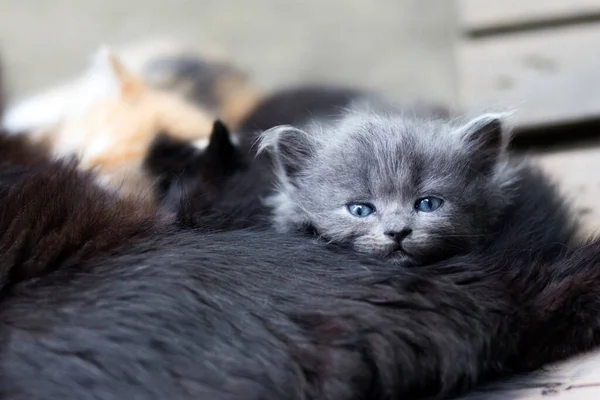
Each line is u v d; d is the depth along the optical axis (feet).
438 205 1.67
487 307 1.45
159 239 1.49
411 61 3.44
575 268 1.52
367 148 1.72
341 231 1.67
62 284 1.41
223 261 1.45
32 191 1.53
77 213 1.51
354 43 3.55
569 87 2.36
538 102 2.32
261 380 1.34
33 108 2.26
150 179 1.84
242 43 3.57
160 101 2.16
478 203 1.70
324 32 3.61
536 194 1.75
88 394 1.32
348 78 3.29
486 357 1.44
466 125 1.76
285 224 1.71
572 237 1.66
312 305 1.41
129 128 2.03
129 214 1.54
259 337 1.37
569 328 1.49
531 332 1.47
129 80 2.19
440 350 1.40
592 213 1.93
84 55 3.43
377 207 1.68
